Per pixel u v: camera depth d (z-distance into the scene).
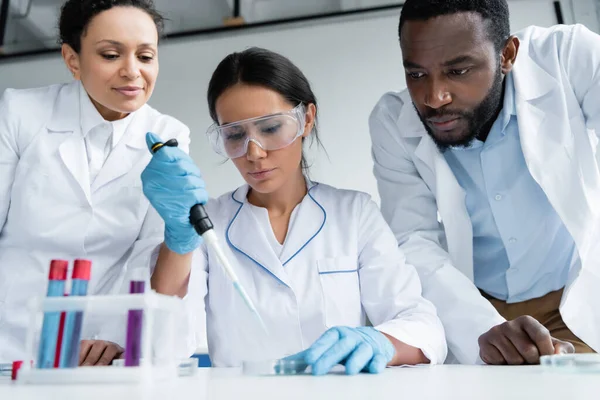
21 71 3.68
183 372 0.79
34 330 0.67
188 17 3.58
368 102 3.28
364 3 3.40
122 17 1.28
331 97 3.32
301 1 3.50
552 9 3.15
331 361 0.79
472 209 1.57
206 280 1.26
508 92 1.47
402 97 1.65
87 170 1.44
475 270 1.64
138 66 1.30
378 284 1.21
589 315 1.40
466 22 1.22
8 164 1.40
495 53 1.30
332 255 1.25
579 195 1.39
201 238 1.11
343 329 0.89
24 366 0.66
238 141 1.16
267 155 1.16
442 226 1.66
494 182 1.50
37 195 1.39
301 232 1.29
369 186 3.16
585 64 1.46
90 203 1.42
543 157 1.42
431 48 1.22
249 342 1.20
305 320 1.20
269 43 3.49
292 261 1.25
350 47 3.38
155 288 1.13
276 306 1.20
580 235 1.37
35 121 1.45
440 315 1.28
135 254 1.38
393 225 1.61
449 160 1.56
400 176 1.66
